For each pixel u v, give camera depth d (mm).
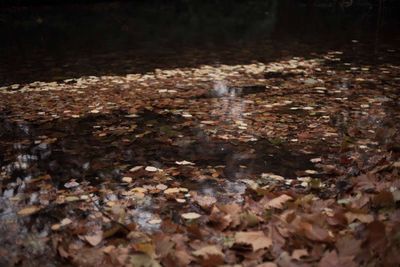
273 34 12828
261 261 2588
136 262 2541
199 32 13305
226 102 6141
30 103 6102
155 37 12312
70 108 5871
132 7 19453
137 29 13844
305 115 5531
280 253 2648
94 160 4223
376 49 10195
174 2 21109
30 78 7602
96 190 3611
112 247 2734
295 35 12555
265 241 2719
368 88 6809
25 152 4418
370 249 2564
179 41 11648
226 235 2906
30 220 3150
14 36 12398
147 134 4922
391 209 3086
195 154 4359
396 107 5816
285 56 9484
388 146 4363
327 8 19438
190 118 5461
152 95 6508
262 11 18953
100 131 5008
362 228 2871
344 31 13164
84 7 18969
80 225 3076
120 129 5070
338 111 5680
